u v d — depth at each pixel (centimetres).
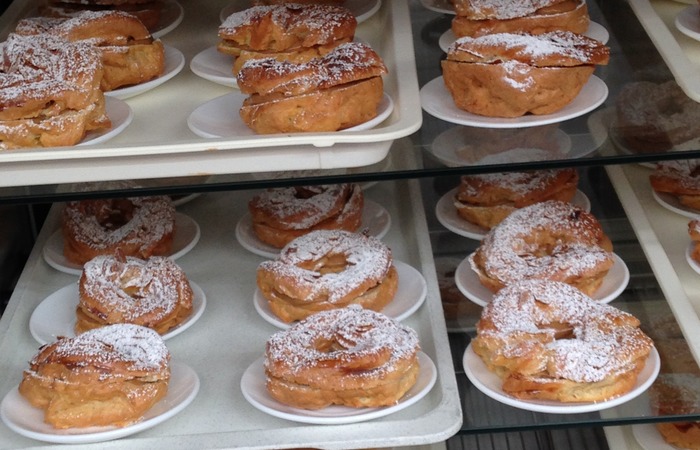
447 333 105
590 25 119
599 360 95
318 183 99
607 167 125
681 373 99
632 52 114
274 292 107
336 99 99
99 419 95
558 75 103
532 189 116
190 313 110
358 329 98
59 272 119
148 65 115
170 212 120
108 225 121
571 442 113
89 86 101
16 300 114
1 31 125
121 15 114
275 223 116
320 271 110
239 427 97
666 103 106
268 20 112
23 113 99
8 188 100
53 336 108
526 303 100
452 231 118
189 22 131
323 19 112
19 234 128
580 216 111
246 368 104
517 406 96
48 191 99
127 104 111
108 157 98
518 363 95
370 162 99
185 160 98
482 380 98
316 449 97
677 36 115
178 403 98
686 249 113
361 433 93
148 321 105
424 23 124
